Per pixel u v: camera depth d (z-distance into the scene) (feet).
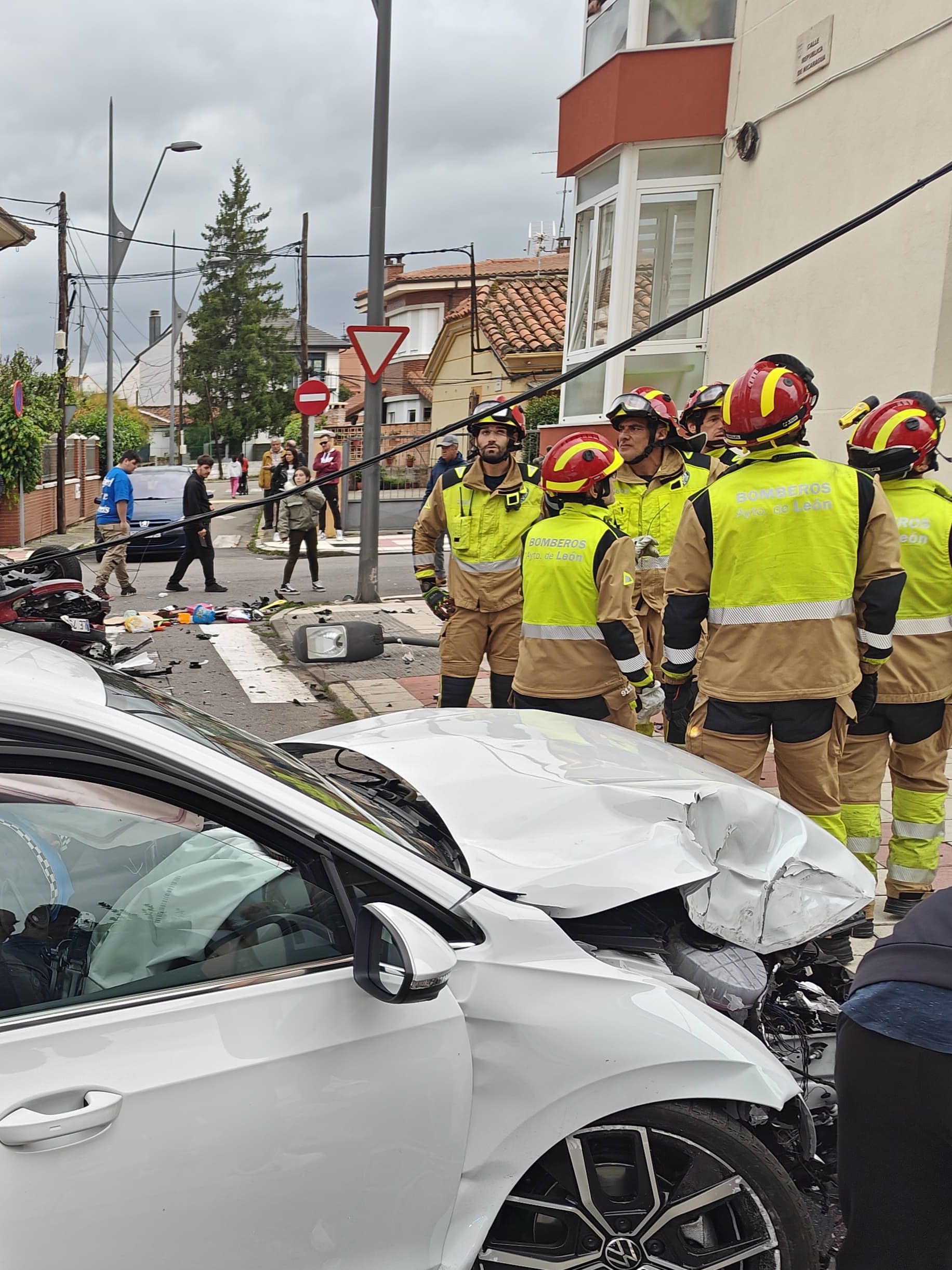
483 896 7.34
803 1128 7.82
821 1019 9.55
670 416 19.03
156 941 6.38
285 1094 6.07
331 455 74.84
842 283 29.37
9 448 74.38
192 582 51.93
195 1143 5.78
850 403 29.22
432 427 119.14
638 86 35.32
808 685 12.59
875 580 12.46
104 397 209.67
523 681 15.78
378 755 9.87
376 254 39.86
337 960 6.58
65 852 6.30
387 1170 6.46
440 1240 6.83
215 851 6.61
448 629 20.10
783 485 12.43
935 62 25.76
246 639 35.14
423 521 20.68
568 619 15.23
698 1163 7.28
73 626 25.48
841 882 9.26
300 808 6.84
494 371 98.84
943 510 14.17
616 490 19.72
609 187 38.17
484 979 6.98
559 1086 6.95
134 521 59.62
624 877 8.02
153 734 6.55
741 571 12.68
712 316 36.17
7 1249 5.29
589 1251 7.29
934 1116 5.41
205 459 47.88
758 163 33.19
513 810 8.83
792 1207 7.33
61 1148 5.44
